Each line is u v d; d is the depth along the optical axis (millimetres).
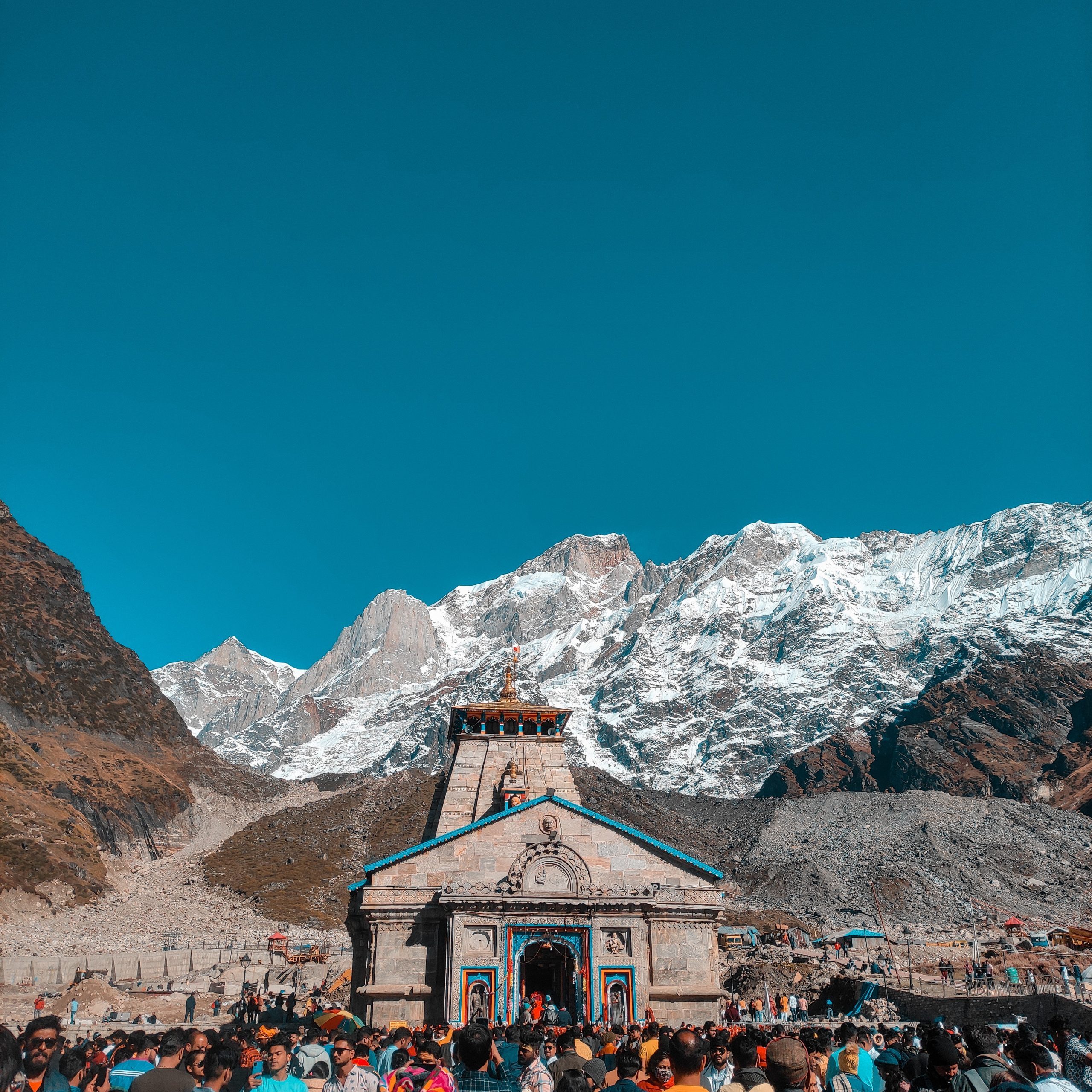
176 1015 76688
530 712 65812
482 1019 45938
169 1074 13734
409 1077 17203
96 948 124688
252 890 168750
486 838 53000
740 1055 15117
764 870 186500
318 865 179875
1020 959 94000
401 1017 49219
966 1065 15531
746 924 144250
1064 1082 13758
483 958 48938
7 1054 10664
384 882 51938
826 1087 18703
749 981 87938
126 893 164000
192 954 110188
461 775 63594
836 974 86938
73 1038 49906
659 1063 17266
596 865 52375
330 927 150500
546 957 56250
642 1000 49031
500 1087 15500
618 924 50219
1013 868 183750
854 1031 21328
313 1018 30797
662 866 52594
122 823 193875
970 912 160625
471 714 65938
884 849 193250
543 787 63406
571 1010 50969
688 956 50531
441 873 52156
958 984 81375
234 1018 72438
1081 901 168250
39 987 96188
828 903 166875
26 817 169250
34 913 143000
